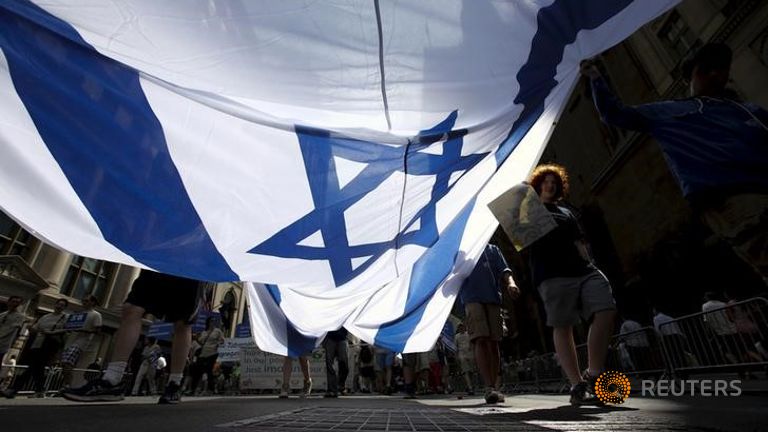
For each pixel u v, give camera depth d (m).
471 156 2.57
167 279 2.99
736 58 10.30
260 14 1.94
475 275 3.35
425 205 2.56
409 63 2.19
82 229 1.69
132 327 2.81
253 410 2.02
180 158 1.93
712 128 2.21
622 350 5.23
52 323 6.20
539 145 3.21
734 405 1.85
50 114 1.70
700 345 4.18
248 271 2.06
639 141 15.70
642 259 15.82
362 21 2.08
